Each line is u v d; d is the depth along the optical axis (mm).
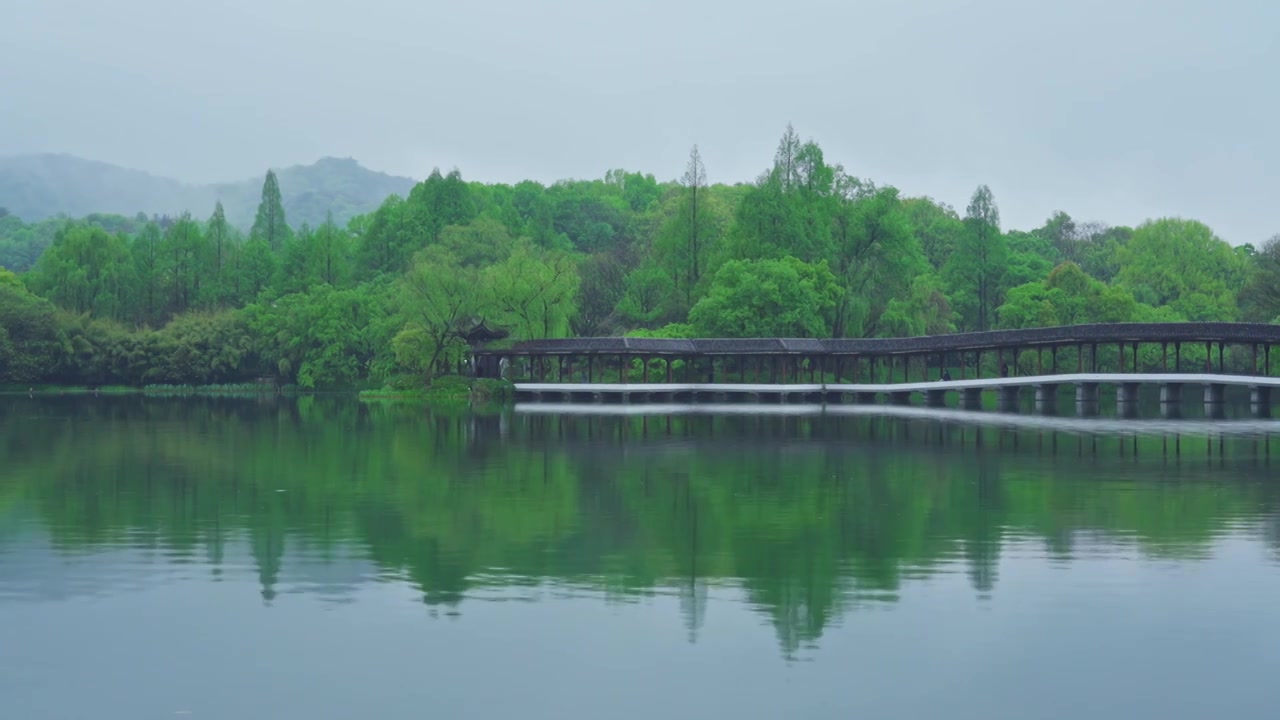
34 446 61562
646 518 38906
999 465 52688
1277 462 53688
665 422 78062
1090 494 43969
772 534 36312
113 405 101250
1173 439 64812
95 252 146000
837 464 53250
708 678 23672
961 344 99125
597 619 27250
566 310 113750
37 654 25094
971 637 25984
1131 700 22672
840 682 23484
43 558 32969
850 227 127625
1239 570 31453
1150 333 90688
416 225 152625
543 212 176250
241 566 32062
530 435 68125
